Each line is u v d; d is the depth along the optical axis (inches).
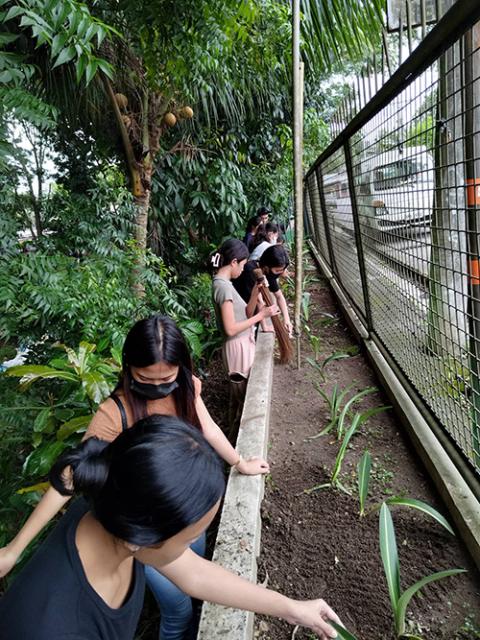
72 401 97.6
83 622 26.8
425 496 67.3
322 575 56.9
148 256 192.2
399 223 81.2
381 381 102.2
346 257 159.2
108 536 27.6
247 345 111.3
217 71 178.7
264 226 173.9
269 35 182.7
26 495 82.6
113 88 180.9
